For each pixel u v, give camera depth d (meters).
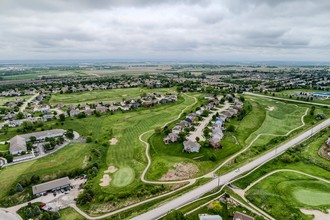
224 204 80.06
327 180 93.88
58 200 89.69
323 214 74.69
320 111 193.12
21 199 90.62
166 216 73.00
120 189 93.69
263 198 82.62
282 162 109.06
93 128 163.75
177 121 170.00
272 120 173.62
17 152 124.69
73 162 115.12
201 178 98.88
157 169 106.12
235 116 178.38
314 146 124.56
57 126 166.75
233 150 123.38
